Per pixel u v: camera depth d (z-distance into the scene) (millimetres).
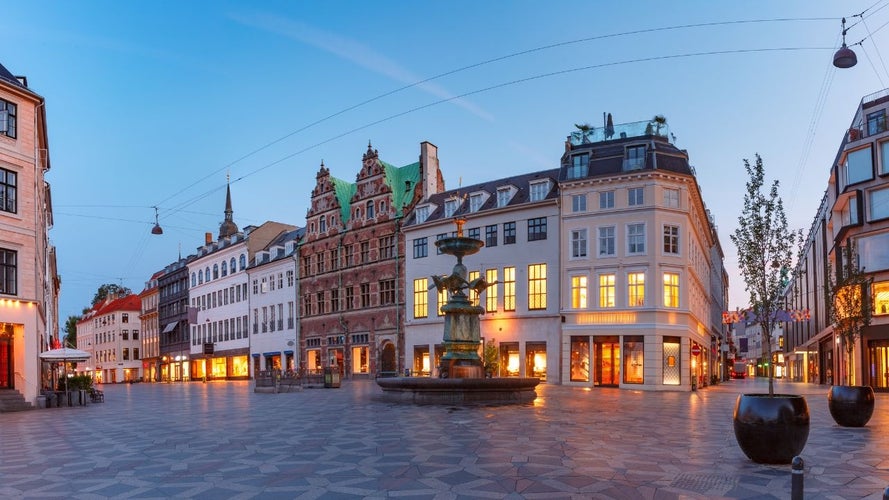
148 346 96750
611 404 24375
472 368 24875
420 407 21953
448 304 25219
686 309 40750
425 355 50875
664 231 40875
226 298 75375
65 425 18844
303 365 62281
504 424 16719
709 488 9031
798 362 79188
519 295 45781
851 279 24469
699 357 47125
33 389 27891
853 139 42188
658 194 40875
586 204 42906
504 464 10797
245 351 70688
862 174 40438
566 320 43000
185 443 13906
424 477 9797
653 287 40219
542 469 10367
